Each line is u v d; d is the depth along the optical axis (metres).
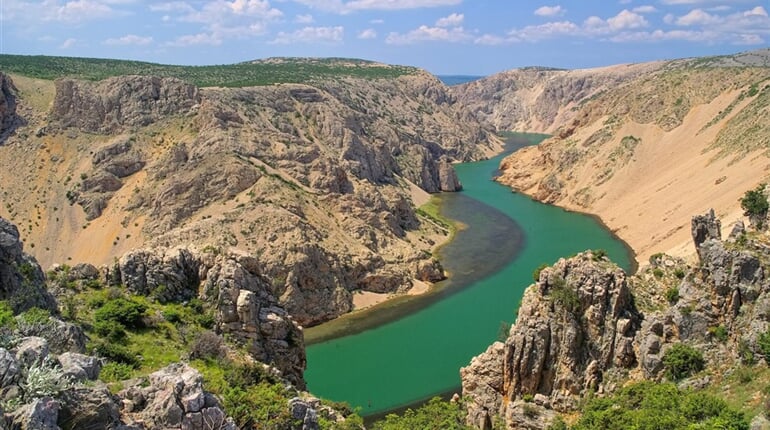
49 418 20.91
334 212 124.94
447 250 131.00
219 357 41.19
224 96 159.88
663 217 135.00
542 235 142.88
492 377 59.91
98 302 45.31
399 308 99.12
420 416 55.72
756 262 52.03
